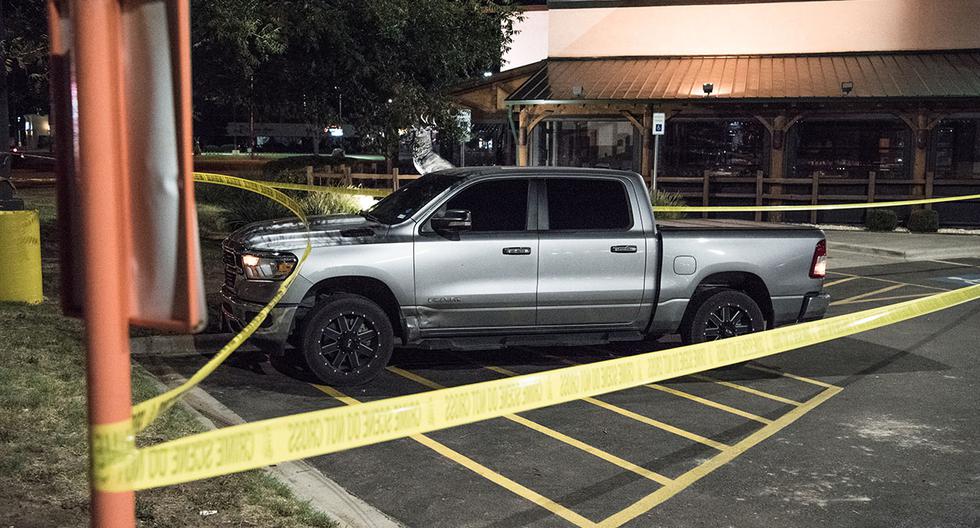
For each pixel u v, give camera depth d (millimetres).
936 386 8133
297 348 7805
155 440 5559
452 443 6359
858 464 6012
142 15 1810
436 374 8305
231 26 14320
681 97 22734
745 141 24312
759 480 5684
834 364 8992
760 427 6816
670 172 24734
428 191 8305
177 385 7508
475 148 29109
